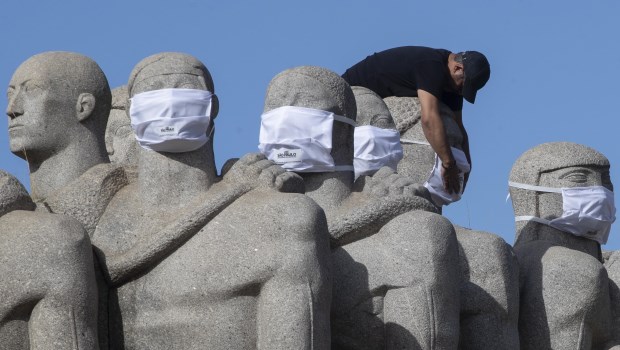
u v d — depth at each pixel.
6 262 12.52
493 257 15.20
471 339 15.07
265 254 12.90
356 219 14.19
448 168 16.41
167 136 13.33
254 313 12.91
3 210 12.90
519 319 15.81
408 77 16.77
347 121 14.68
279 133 14.48
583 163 16.52
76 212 13.45
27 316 12.56
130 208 13.43
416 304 13.95
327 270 13.08
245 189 13.31
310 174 14.56
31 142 13.70
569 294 15.71
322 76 14.68
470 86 16.64
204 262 12.98
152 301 13.07
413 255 14.05
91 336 12.62
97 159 13.87
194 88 13.43
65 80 13.83
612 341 16.20
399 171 16.61
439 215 14.30
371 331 14.16
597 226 16.55
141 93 13.42
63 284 12.52
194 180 13.41
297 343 12.72
